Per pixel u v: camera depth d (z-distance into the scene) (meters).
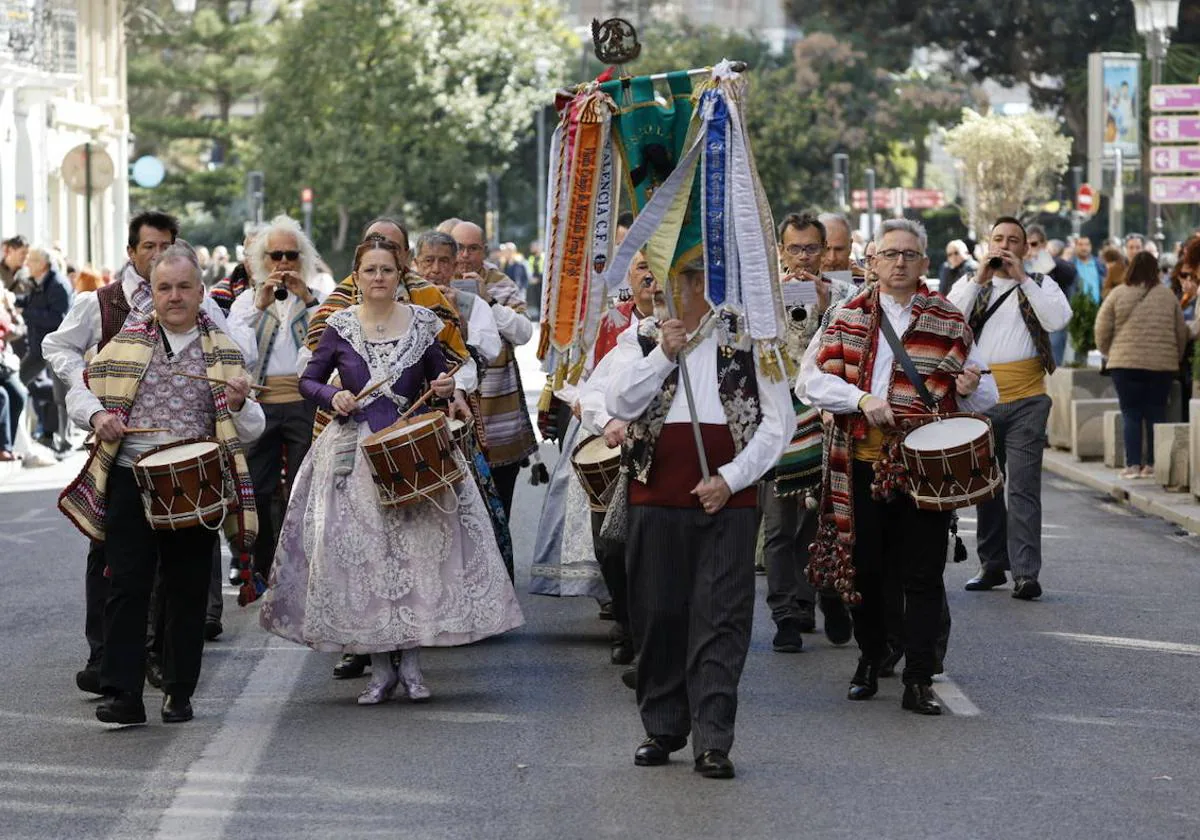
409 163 81.44
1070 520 20.16
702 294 9.38
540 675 12.21
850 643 13.25
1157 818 8.73
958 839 8.40
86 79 55.81
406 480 10.99
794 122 84.44
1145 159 73.69
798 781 9.41
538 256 77.38
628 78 9.57
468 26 82.31
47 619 14.57
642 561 9.48
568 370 9.80
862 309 11.14
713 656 9.41
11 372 26.38
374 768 9.78
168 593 10.95
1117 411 24.56
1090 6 76.81
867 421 11.02
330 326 11.53
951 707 11.14
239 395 10.97
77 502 10.76
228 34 95.50
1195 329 21.73
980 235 61.16
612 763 9.82
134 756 10.10
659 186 9.56
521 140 95.62
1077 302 27.05
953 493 10.61
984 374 11.13
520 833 8.56
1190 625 13.87
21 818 8.91
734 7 97.75
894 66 84.69
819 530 11.23
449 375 11.53
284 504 14.53
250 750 10.20
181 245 10.97
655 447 9.35
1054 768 9.67
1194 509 19.81
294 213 83.38
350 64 81.19
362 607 11.12
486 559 11.34
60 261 32.31
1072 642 13.21
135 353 10.88
